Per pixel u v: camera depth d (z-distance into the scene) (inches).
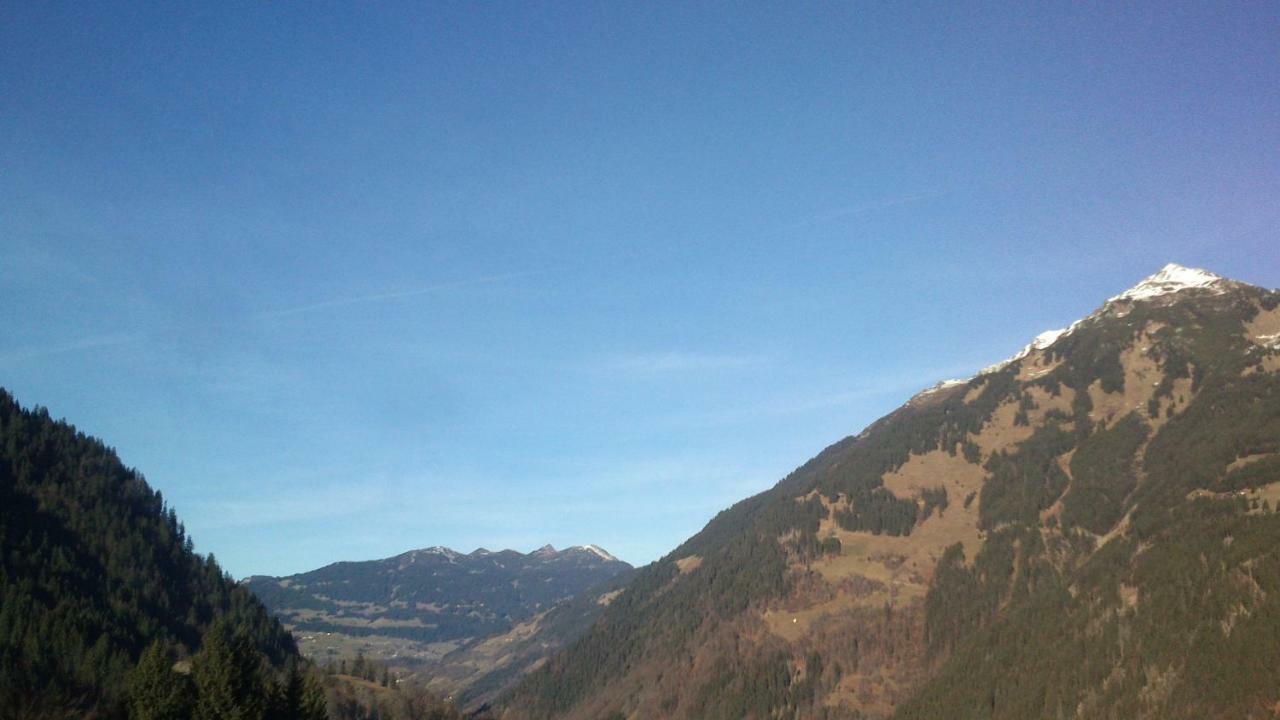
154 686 7258.9
